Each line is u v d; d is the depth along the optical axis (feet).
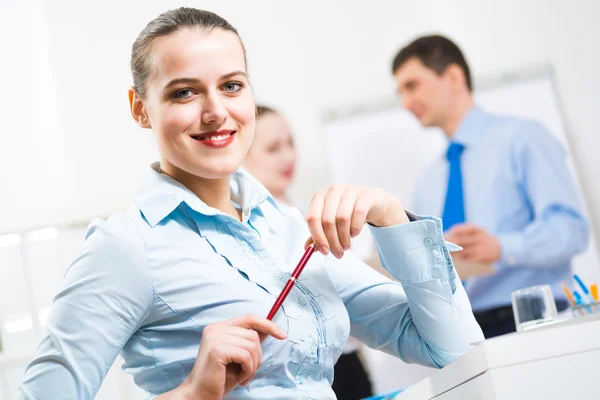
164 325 3.79
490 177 13.34
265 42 14.76
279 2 14.87
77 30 14.43
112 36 14.48
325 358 3.96
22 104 14.14
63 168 14.05
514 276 12.98
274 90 14.65
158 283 3.73
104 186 14.07
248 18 14.82
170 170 4.16
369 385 12.21
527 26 14.52
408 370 12.33
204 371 3.43
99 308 3.64
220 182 4.14
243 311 3.76
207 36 3.91
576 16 14.40
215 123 3.87
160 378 3.80
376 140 13.75
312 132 14.53
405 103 13.84
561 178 13.28
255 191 4.30
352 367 12.21
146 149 14.25
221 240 3.94
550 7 14.49
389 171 13.66
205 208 3.92
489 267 13.01
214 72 3.86
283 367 3.76
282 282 3.96
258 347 3.48
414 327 4.31
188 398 3.45
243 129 3.98
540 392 3.18
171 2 14.66
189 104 3.88
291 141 13.92
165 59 3.87
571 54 14.37
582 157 14.11
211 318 3.76
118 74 14.40
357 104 13.89
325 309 4.01
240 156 3.97
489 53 14.61
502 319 12.84
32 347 12.71
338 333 4.02
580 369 3.21
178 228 3.90
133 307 3.69
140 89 4.06
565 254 13.01
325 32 14.83
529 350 3.21
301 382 3.87
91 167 14.11
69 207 13.92
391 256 4.12
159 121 3.93
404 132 13.75
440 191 13.47
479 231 13.14
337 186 3.97
